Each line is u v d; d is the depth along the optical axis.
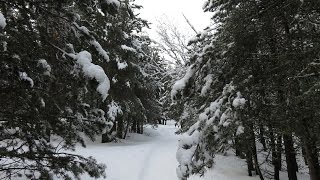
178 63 14.82
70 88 7.13
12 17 6.67
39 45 6.95
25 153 6.64
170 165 16.88
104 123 7.74
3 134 6.77
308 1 7.30
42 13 6.85
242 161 19.91
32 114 6.61
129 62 24.36
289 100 7.56
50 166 6.86
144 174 14.30
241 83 8.30
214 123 8.01
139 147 24.41
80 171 6.99
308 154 9.05
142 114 32.09
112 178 12.27
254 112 8.67
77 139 7.53
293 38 8.24
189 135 8.30
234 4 9.19
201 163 8.19
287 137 11.88
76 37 7.08
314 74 7.00
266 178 16.59
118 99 25.67
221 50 8.84
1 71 6.20
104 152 18.73
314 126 7.88
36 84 6.85
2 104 6.40
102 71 5.81
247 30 8.47
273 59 8.25
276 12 8.16
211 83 8.87
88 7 7.39
